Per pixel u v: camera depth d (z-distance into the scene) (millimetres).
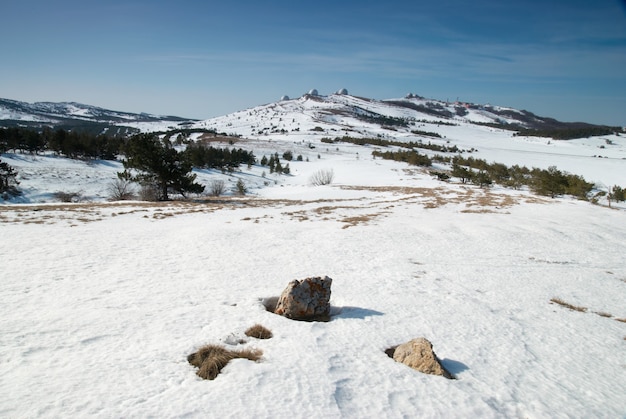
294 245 17859
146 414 5078
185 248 16203
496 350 8336
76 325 7832
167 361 6578
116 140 98562
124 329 7797
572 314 11109
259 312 9289
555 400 6566
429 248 18562
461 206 35031
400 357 7477
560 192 53312
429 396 6246
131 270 12438
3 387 5453
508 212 31219
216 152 107812
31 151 77812
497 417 5910
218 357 6672
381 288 12148
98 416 4957
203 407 5340
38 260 12977
